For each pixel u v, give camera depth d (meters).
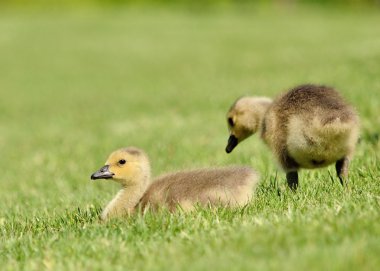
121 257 9.09
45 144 28.41
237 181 11.67
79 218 12.31
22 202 17.00
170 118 30.11
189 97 37.16
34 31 80.75
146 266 8.45
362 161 14.93
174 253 8.78
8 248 10.40
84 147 25.89
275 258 7.93
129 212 12.08
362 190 11.68
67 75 57.69
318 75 35.94
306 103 12.17
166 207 11.57
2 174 22.95
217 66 53.88
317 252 7.81
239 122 15.16
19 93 50.59
